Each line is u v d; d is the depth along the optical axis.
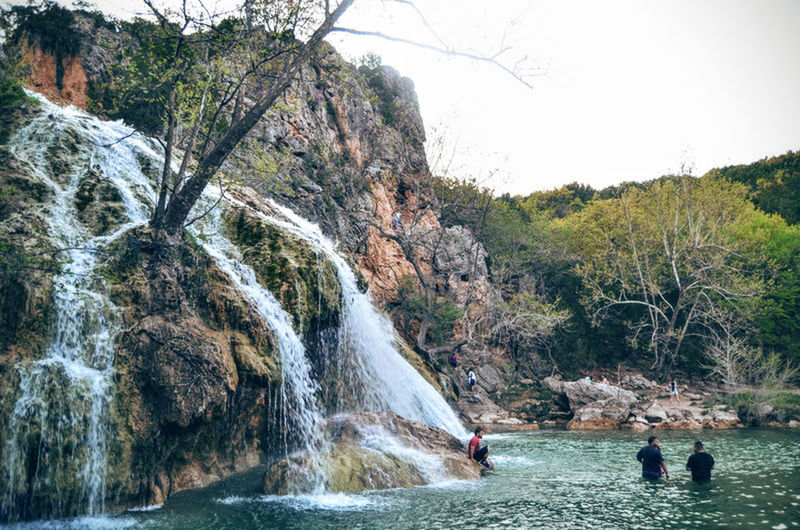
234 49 17.84
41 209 14.37
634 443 21.41
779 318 40.84
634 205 47.66
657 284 44.00
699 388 38.88
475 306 42.38
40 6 31.17
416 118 54.59
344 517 10.44
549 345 44.69
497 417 31.92
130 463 11.31
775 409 28.38
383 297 38.00
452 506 11.27
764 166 82.88
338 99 42.22
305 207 30.94
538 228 52.41
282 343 15.19
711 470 14.77
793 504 11.12
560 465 16.36
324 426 15.42
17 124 17.25
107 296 13.12
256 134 30.44
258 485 12.87
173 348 12.35
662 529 9.47
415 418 22.97
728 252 41.09
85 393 11.16
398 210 44.69
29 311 11.53
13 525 9.76
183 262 14.78
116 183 16.80
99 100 26.25
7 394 10.26
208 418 12.16
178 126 23.94
